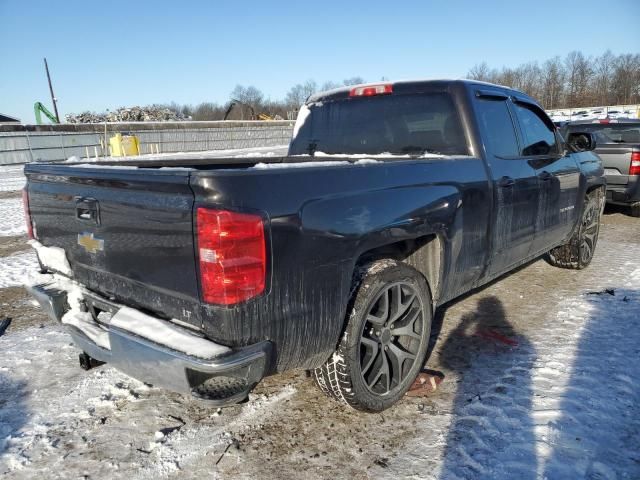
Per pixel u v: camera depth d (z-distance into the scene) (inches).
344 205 93.7
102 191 94.3
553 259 219.3
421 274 116.2
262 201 80.4
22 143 1117.7
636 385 121.0
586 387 120.3
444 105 140.2
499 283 204.1
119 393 123.3
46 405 118.3
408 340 117.5
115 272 96.1
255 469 95.3
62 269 111.5
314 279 88.8
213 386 82.7
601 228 316.5
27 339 156.9
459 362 135.6
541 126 174.6
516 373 128.6
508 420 108.0
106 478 93.5
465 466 94.3
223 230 75.6
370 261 109.4
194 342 80.7
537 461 94.9
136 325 88.7
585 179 198.4
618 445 99.0
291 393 122.6
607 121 358.3
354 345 101.3
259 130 1696.6
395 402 113.8
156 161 150.1
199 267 78.7
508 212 144.5
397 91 149.3
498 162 140.9
